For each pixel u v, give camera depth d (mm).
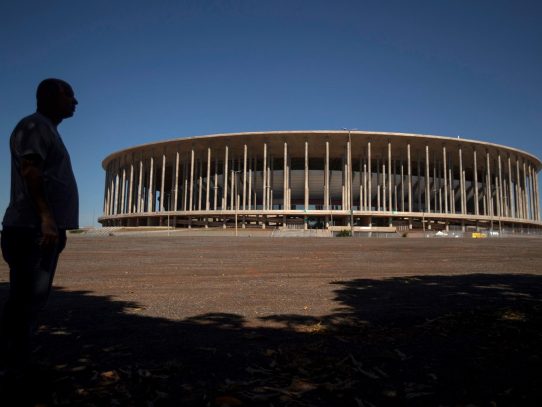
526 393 3352
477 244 29984
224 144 84562
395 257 19797
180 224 85500
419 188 87562
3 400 3182
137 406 3129
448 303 7621
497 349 4551
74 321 6195
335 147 84562
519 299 8008
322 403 3209
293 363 4098
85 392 3369
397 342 4922
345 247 26172
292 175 88562
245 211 78875
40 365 3977
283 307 7320
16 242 3309
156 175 105188
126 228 76188
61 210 3518
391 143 82688
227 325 5910
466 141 82875
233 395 3332
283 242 31531
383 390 3449
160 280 11508
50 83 3637
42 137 3291
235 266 15477
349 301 7945
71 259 18281
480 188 94750
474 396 3303
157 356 4402
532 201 97562
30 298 3387
